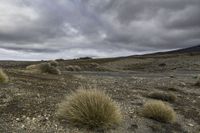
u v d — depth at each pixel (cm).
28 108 732
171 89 1616
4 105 736
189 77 2931
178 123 815
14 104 756
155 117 793
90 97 662
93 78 2111
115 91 1286
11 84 1069
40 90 1027
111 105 670
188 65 5600
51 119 653
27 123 621
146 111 809
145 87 1634
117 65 6275
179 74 3584
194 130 779
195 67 5231
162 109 801
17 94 884
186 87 1858
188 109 1038
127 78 2427
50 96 924
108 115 639
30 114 683
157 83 2011
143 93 1300
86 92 686
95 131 603
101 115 629
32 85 1127
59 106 722
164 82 2133
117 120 666
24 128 590
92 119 622
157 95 1180
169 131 729
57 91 1059
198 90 1728
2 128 577
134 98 1118
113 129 633
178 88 1742
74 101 666
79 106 639
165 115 791
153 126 733
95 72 3362
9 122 616
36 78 1432
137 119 763
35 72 1886
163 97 1171
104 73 3247
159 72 4197
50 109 740
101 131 606
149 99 1138
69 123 630
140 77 2709
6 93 876
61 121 641
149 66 5809
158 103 832
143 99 1117
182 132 743
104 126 620
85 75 2509
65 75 2033
